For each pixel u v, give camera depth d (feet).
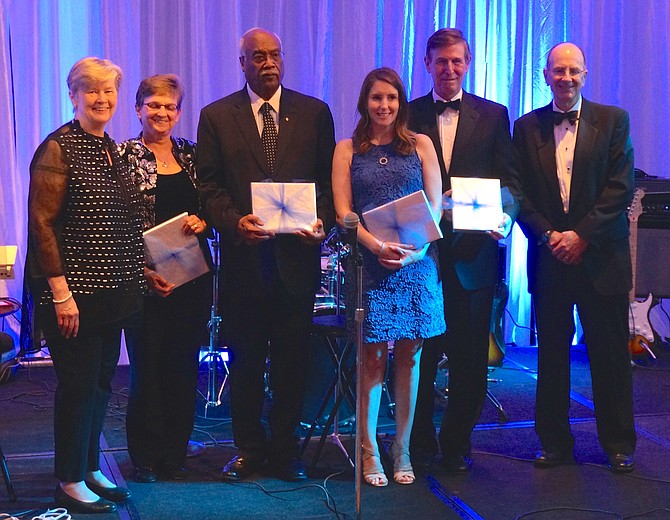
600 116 12.80
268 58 12.03
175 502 11.82
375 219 11.66
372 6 20.70
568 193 12.84
